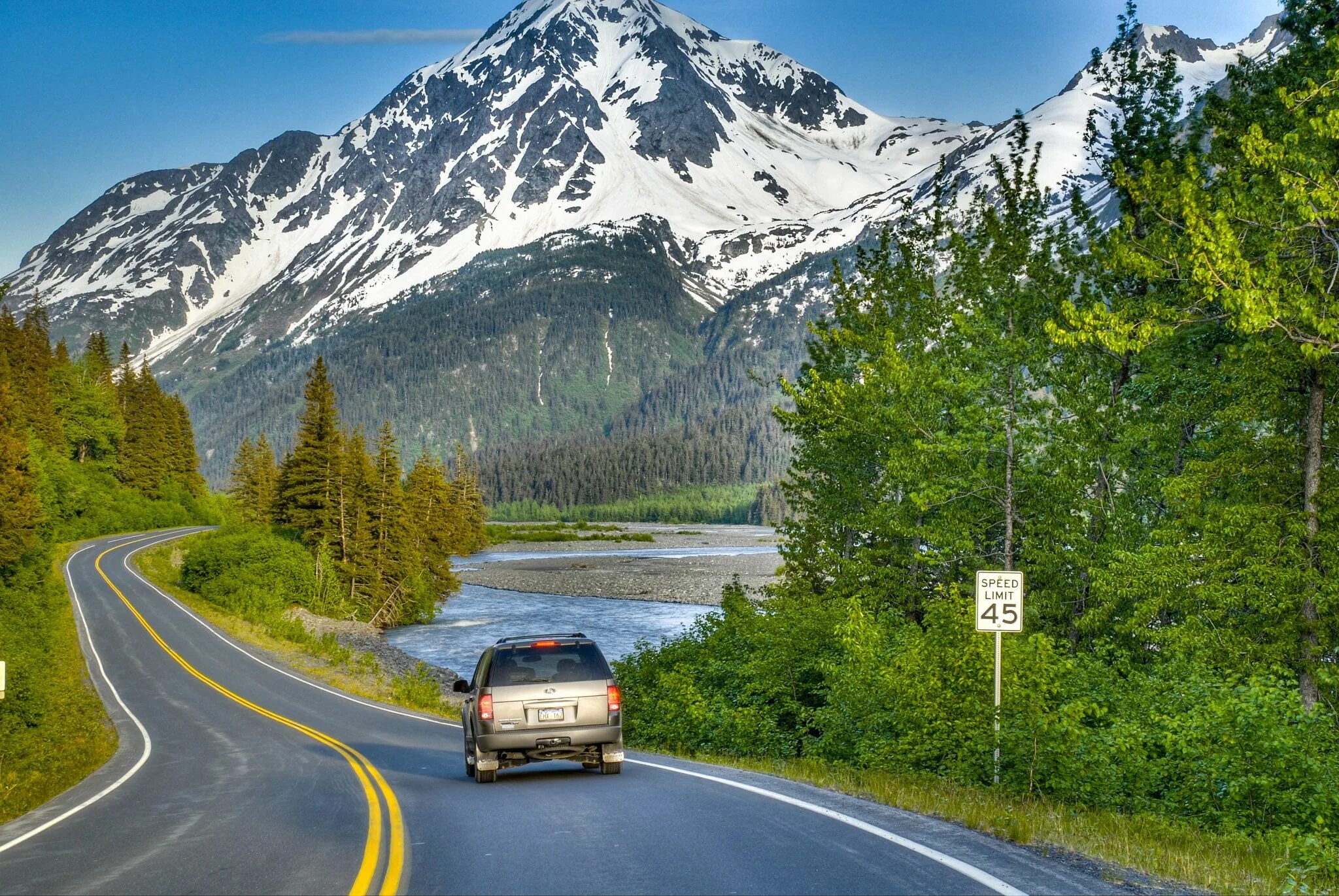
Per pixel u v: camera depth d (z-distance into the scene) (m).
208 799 14.46
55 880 8.66
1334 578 17.94
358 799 12.73
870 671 17.53
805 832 8.82
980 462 22.83
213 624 61.81
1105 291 23.33
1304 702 18.05
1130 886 6.94
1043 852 8.11
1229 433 19.73
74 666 47.91
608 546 169.75
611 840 8.75
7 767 25.39
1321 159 16.84
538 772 15.08
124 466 126.38
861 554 25.86
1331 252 17.86
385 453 78.75
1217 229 16.56
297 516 75.94
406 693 41.41
